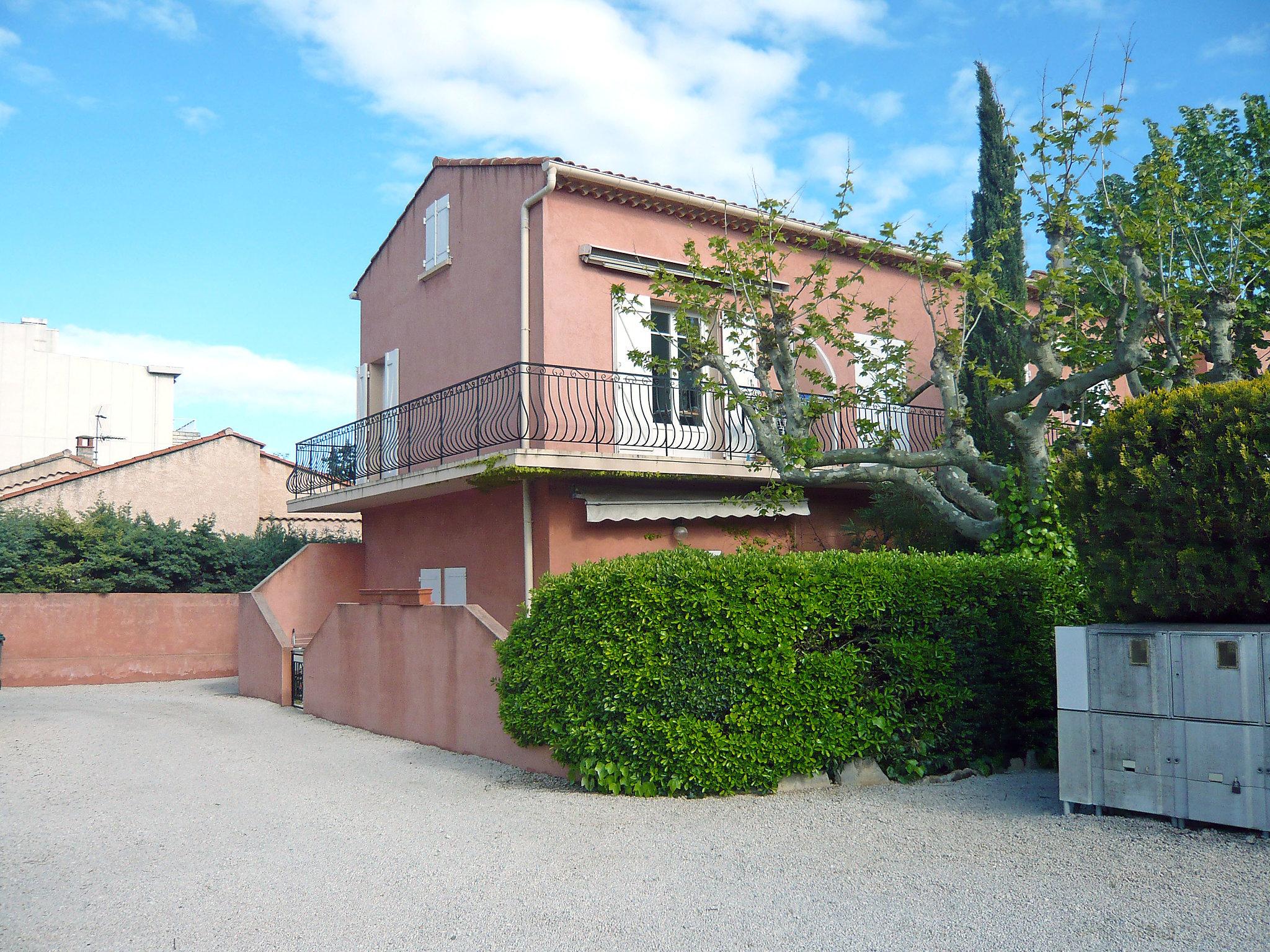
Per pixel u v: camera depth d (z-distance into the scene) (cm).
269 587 1670
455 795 812
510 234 1321
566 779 862
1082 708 653
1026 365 1368
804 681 774
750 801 746
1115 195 1170
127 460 2325
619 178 1291
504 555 1262
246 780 902
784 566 780
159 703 1523
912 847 601
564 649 827
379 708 1198
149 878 588
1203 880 505
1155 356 1037
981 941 446
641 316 1270
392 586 1566
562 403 1245
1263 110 1179
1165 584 621
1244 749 573
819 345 1465
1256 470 582
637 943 462
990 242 1118
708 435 1352
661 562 807
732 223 1411
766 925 479
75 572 1956
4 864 629
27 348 4094
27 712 1413
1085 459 688
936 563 833
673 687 773
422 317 1537
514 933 478
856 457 1005
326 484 1616
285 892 553
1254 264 1005
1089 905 483
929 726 814
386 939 475
